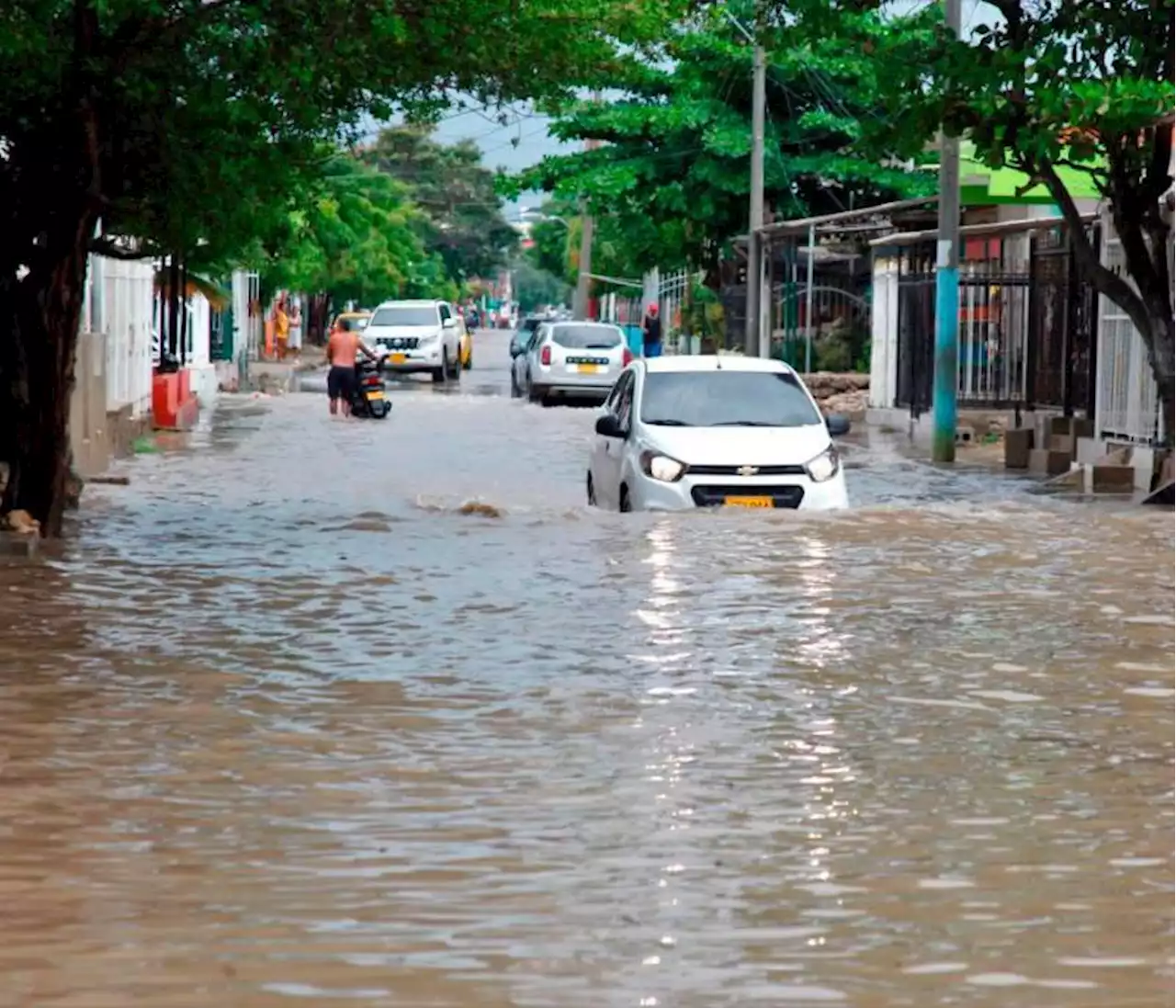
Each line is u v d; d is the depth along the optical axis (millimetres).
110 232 37719
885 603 24906
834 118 88562
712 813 14766
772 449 34188
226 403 76000
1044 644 22031
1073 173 56562
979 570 27984
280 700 18734
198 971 11195
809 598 25188
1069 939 11844
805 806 14984
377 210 164625
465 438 58031
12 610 24094
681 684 19641
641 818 14617
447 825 14383
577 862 13438
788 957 11477
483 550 29688
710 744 17016
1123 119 37344
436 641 21953
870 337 79562
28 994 10789
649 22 32812
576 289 193750
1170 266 43500
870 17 46750
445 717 18062
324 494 39750
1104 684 19812
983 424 59500
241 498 38750
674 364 36125
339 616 23688
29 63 28469
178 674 20062
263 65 29531
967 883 13008
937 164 67188
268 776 15852
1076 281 50938
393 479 44062
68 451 35656
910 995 10836
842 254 86875
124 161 30906
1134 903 12570
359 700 18766
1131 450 44688
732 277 99062
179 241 32656
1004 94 38844
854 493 42750
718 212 93312
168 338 75688
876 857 13594
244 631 22609
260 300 129125
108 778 15727
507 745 16938
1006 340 59938
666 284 146625
